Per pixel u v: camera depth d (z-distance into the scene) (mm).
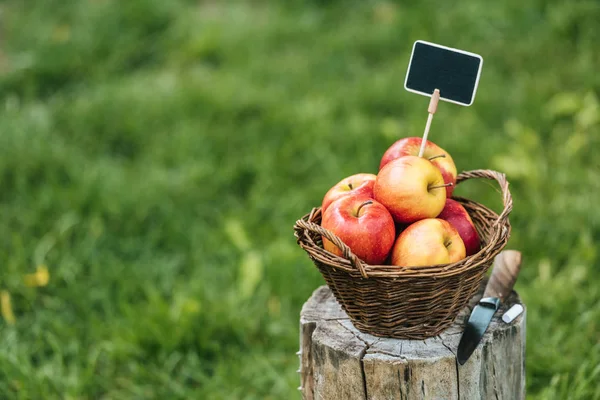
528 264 3488
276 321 3262
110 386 2947
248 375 3000
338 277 1796
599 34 5395
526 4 5875
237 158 4449
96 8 6324
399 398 1882
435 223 1815
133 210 3939
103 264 3580
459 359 1839
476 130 4531
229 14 6574
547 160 4277
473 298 2141
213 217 4027
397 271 1680
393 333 1899
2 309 3205
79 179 4098
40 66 5555
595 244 3523
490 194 3885
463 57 2002
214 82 5262
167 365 2986
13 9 6520
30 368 2854
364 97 5004
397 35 5863
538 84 4961
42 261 3500
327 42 5852
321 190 4062
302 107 4883
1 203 4004
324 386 1973
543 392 2605
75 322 3262
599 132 4438
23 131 4520
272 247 3588
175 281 3518
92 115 4855
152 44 6082
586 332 2980
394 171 1859
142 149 4656
